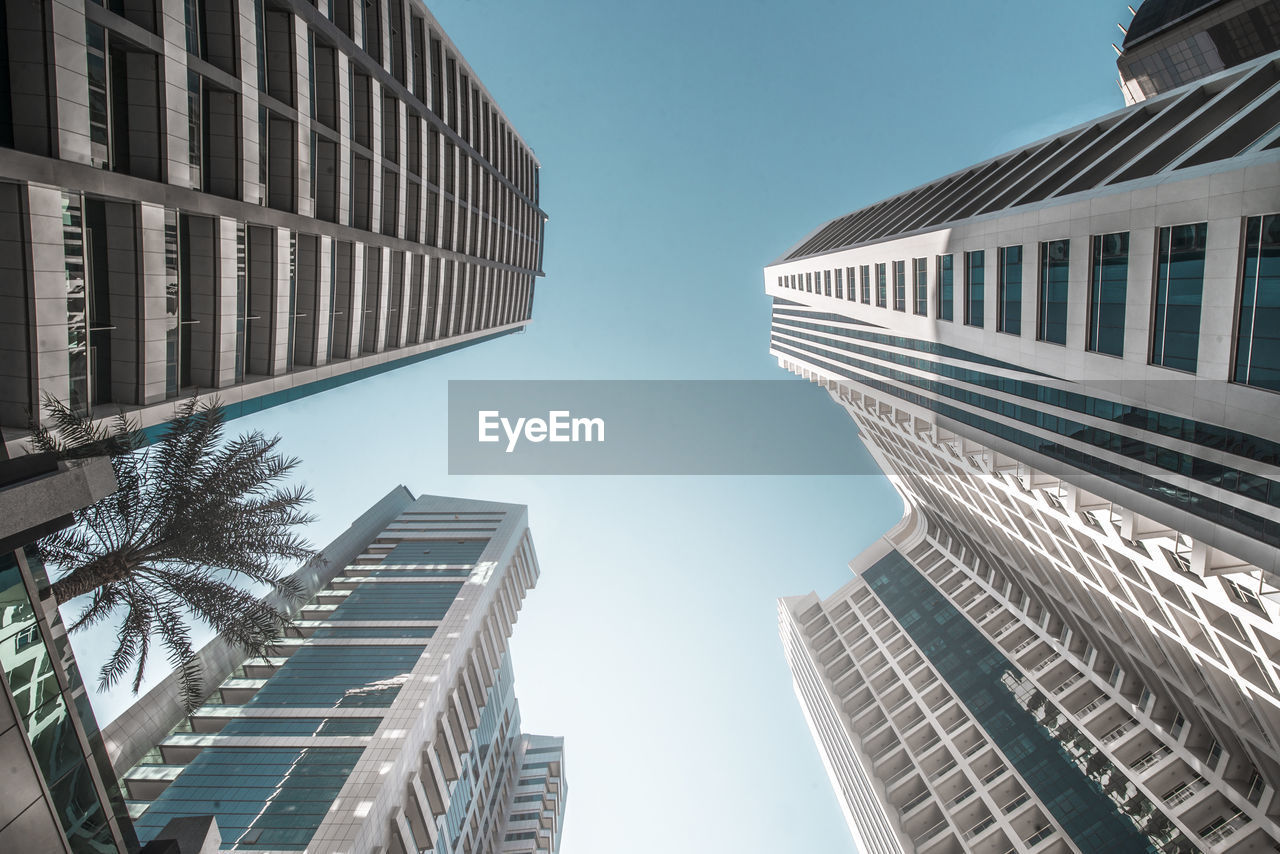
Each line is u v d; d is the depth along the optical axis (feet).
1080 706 210.79
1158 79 250.57
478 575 240.32
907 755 251.60
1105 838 177.47
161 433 80.48
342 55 112.57
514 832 287.89
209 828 59.31
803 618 378.12
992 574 274.57
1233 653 118.42
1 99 61.31
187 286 85.30
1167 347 80.43
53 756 41.32
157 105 74.49
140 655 66.64
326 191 112.06
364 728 153.79
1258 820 147.95
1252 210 68.39
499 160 226.17
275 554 70.49
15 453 62.08
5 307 62.59
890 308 158.30
